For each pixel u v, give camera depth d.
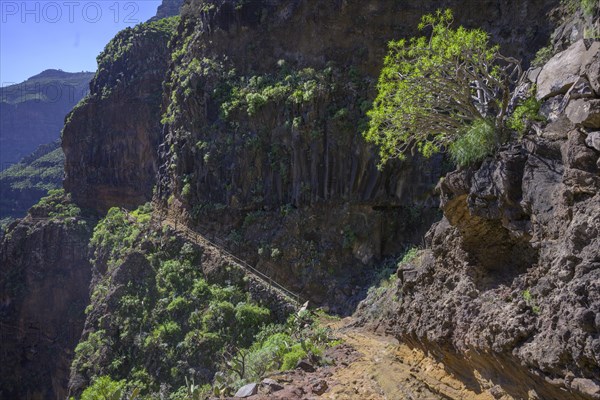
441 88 9.62
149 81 62.06
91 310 40.34
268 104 30.88
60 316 57.09
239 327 25.44
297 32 31.98
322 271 26.89
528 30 22.94
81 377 32.19
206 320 26.64
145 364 28.30
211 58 37.09
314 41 30.95
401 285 13.58
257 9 34.12
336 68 29.33
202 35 38.97
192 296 29.41
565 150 7.84
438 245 11.01
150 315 31.28
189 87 36.41
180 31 49.72
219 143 33.41
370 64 28.52
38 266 58.88
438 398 9.88
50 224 60.34
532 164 8.38
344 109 27.69
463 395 9.41
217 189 33.47
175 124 40.34
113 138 62.56
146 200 57.88
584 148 7.14
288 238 28.55
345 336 16.81
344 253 26.91
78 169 66.50
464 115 10.02
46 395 55.84
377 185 26.42
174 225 36.31
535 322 7.47
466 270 9.81
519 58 22.91
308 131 28.64
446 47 9.78
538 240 8.09
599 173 6.90
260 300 26.81
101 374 30.39
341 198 27.67
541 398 7.20
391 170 26.14
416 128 10.18
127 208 60.47
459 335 9.23
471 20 25.30
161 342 28.20
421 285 11.67
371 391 10.75
